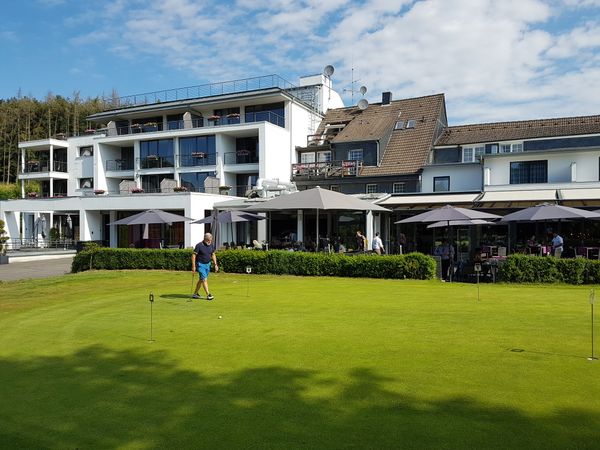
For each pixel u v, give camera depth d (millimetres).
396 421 4945
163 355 7621
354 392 5785
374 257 18297
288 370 6695
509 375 6293
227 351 7758
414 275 17781
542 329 8945
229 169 39562
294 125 41156
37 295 14867
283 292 14562
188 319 10508
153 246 35750
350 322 9852
